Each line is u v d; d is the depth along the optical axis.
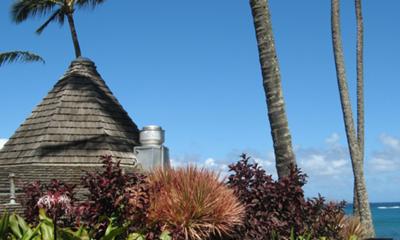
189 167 10.54
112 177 9.02
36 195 9.44
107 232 8.47
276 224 10.57
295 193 10.88
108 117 22.17
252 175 11.23
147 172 11.17
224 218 10.07
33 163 20.23
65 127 21.41
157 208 9.77
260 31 13.70
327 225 11.21
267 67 13.59
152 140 17.30
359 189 19.22
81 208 8.77
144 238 8.82
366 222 18.92
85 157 20.47
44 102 22.73
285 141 13.30
